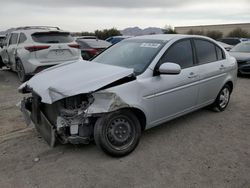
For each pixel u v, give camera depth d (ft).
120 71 12.22
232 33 171.22
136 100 12.22
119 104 11.51
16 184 10.46
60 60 27.78
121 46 16.33
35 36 27.48
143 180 10.68
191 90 15.20
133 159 12.17
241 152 12.92
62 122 11.48
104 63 14.88
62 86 11.39
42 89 11.94
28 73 27.27
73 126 11.50
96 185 10.38
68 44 28.53
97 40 40.24
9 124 16.35
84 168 11.48
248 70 31.86
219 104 18.33
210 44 17.42
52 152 12.79
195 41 16.24
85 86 11.20
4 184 10.44
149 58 13.74
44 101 11.18
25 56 26.94
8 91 24.91
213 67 16.81
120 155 12.16
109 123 11.66
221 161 12.08
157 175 11.00
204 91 16.34
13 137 14.47
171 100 14.07
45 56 27.07
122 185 10.37
